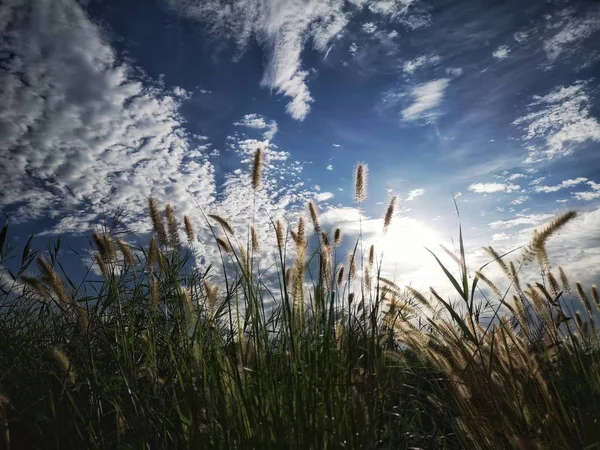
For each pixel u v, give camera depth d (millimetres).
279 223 593
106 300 700
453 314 547
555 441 491
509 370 556
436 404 611
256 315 541
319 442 455
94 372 541
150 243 689
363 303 643
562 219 590
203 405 496
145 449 497
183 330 575
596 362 629
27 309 810
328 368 513
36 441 550
